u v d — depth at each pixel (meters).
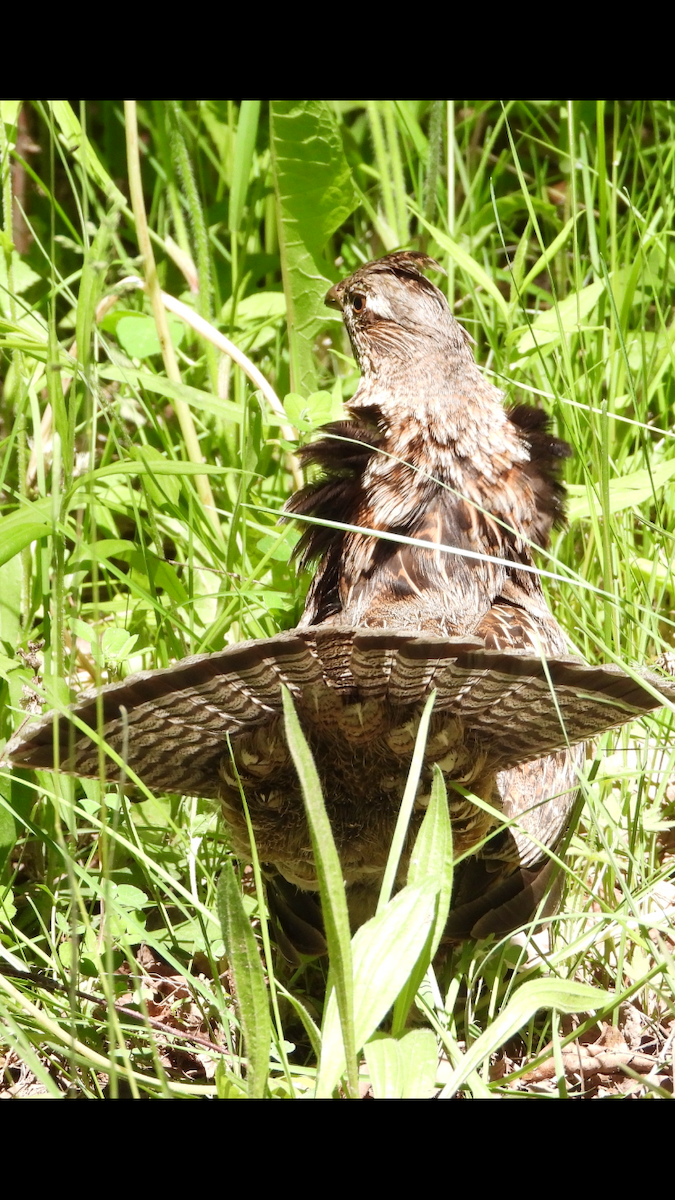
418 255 8.42
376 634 5.59
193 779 6.95
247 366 9.84
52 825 7.77
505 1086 6.48
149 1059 6.67
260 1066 5.30
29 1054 5.65
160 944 6.73
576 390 10.35
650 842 7.94
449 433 7.46
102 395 8.34
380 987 5.48
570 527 9.45
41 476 8.65
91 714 5.94
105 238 6.57
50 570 7.60
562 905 7.59
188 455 10.22
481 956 7.17
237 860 8.06
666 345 10.27
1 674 7.52
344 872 7.18
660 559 9.69
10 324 8.49
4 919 7.27
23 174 12.56
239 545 9.52
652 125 13.86
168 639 8.34
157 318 10.05
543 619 7.51
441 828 5.79
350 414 7.93
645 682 5.76
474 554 6.52
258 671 5.86
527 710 6.20
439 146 11.38
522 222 14.11
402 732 6.27
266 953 6.00
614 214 10.84
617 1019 6.96
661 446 10.42
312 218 10.40
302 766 5.12
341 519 7.65
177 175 12.78
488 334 10.45
